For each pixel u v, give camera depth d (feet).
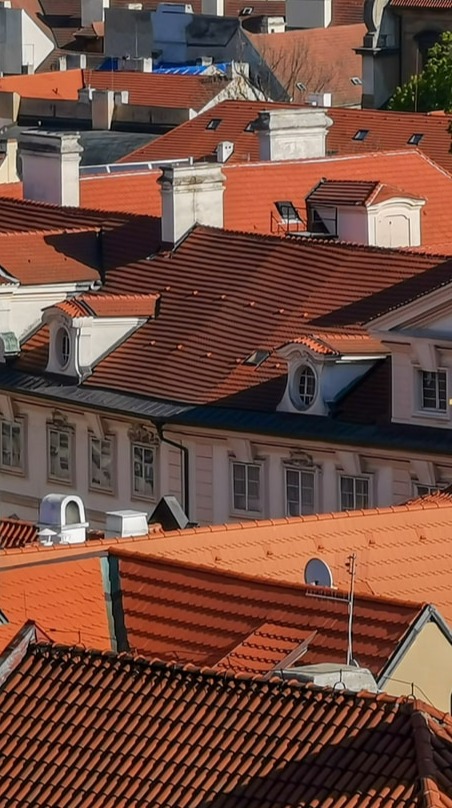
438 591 305.53
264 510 428.15
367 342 420.36
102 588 287.48
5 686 230.68
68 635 279.28
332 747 210.79
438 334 408.46
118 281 480.23
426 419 409.08
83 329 459.73
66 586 286.87
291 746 212.84
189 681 223.92
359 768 208.13
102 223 497.05
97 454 454.81
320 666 238.07
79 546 291.58
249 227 507.71
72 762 221.25
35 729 225.56
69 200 529.45
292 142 554.05
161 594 283.79
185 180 482.69
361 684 233.55
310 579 288.51
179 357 451.12
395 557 306.76
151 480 445.78
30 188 534.78
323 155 558.15
